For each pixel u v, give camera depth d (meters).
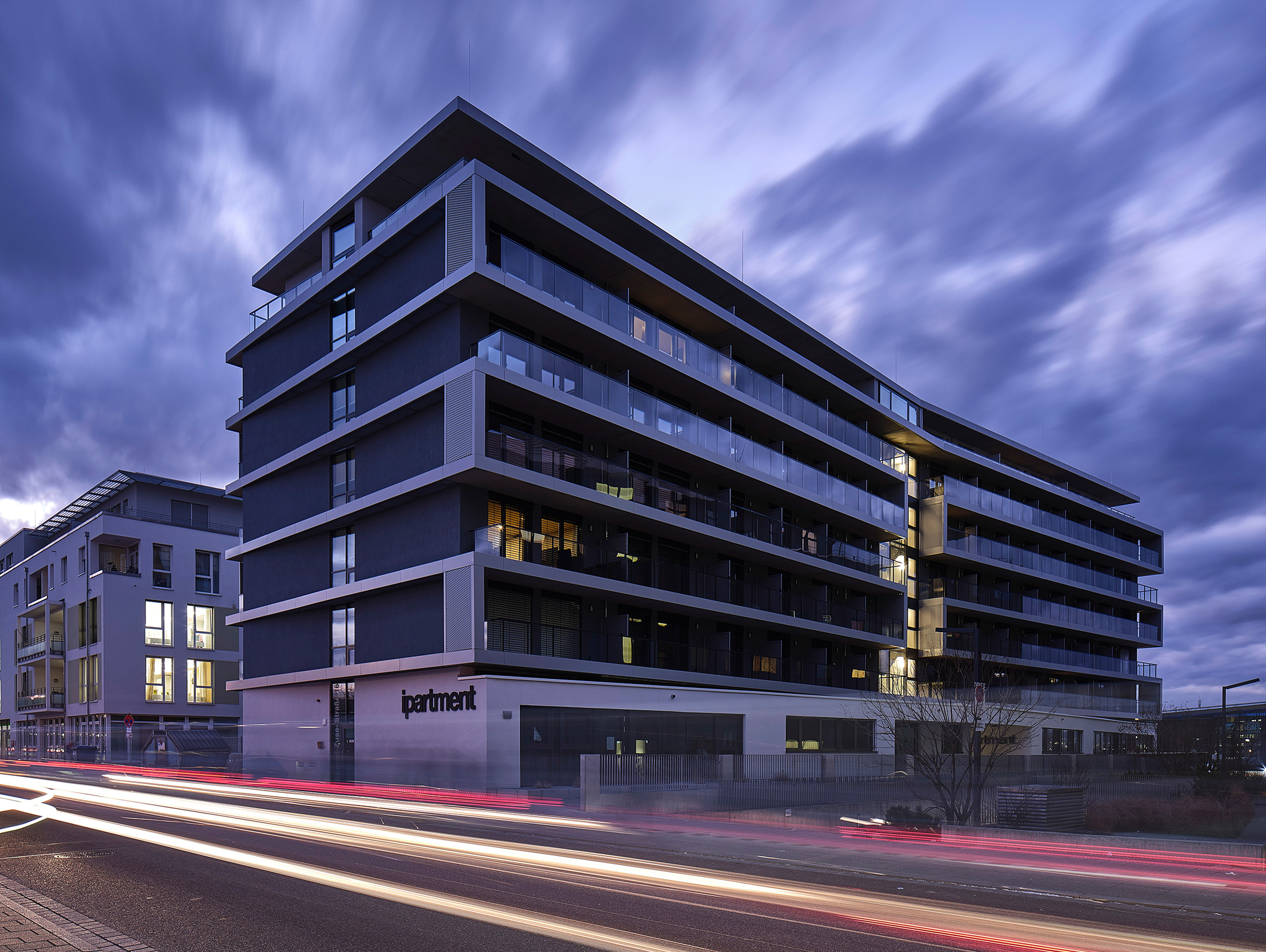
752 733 33.12
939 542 49.00
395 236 29.67
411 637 28.66
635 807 21.92
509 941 7.28
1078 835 16.55
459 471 26.34
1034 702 43.69
